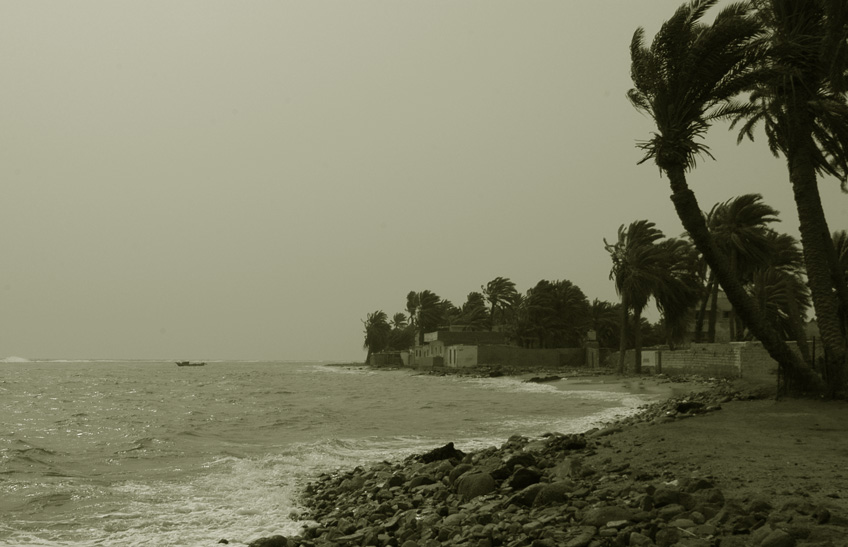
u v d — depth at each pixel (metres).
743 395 27.72
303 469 18.69
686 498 8.70
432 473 15.20
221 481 16.89
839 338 23.61
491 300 155.38
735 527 7.50
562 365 113.38
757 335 23.80
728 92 23.38
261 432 30.14
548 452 15.83
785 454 12.96
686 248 68.88
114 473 18.59
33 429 32.41
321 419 36.12
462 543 8.74
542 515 9.36
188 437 28.16
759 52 23.23
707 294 71.31
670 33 22.80
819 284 24.20
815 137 27.34
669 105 22.97
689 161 23.20
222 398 60.34
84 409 47.22
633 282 67.88
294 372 176.12
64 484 16.47
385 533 10.34
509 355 115.88
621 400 45.34
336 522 11.80
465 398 54.06
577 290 121.94
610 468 12.05
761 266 58.72
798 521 7.43
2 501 14.40
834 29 21.67
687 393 44.22
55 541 11.23
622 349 72.31
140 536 11.47
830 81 23.02
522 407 42.03
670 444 14.83
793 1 24.31
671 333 75.62
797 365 23.88
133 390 78.62
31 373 156.88
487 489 12.00
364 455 21.28
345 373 159.38
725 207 59.06
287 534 11.49
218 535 11.51
